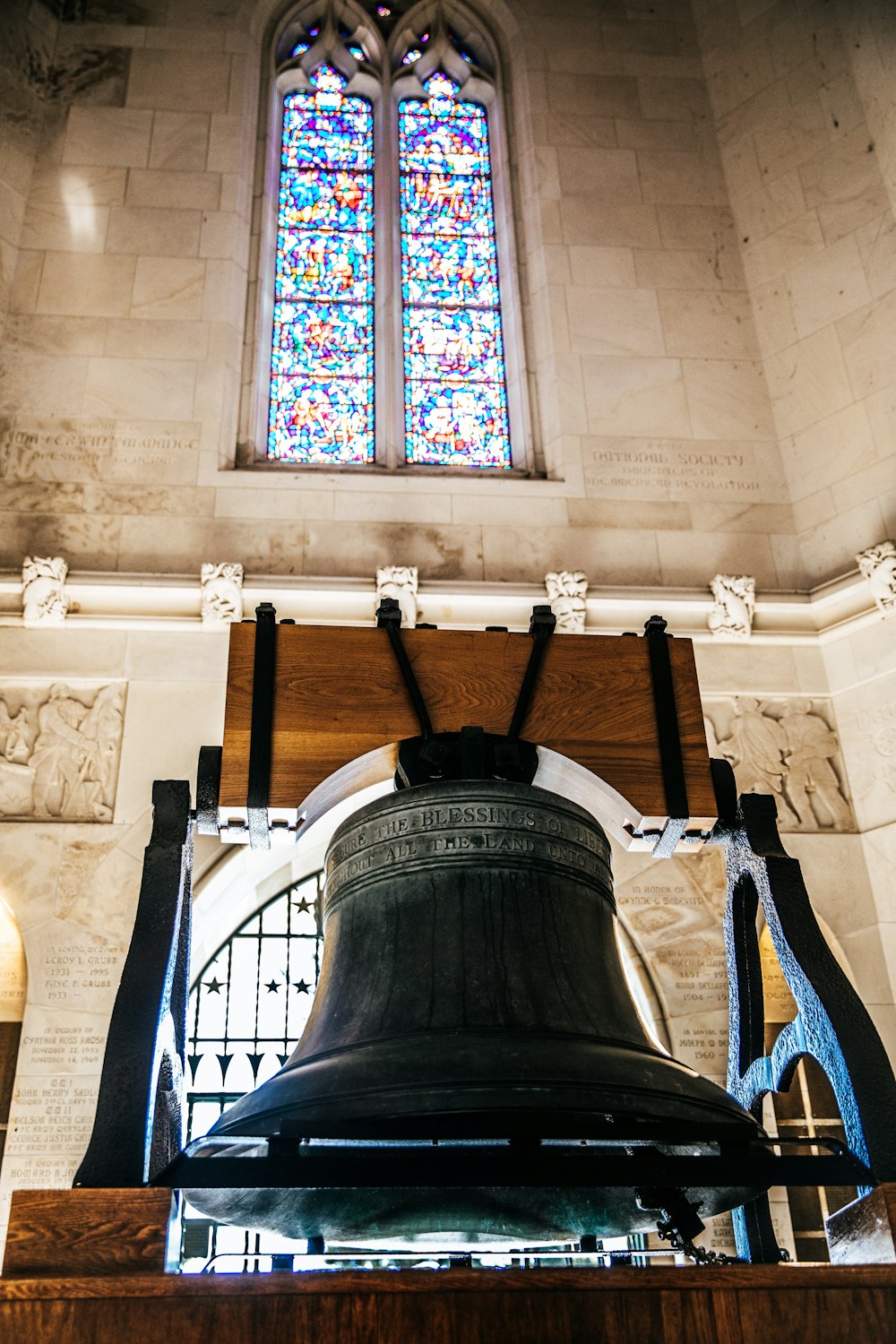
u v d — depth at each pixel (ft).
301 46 50.90
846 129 45.06
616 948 13.60
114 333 41.60
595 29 50.55
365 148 49.75
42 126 45.14
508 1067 11.04
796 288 44.09
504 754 13.21
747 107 48.16
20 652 35.91
